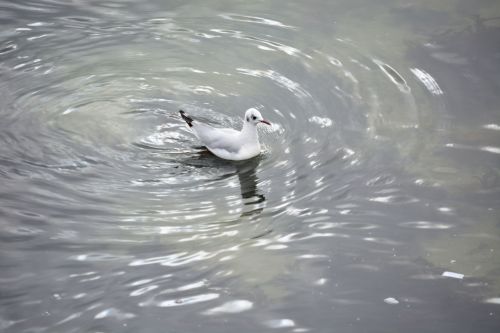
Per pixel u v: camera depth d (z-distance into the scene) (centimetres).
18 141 1243
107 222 1061
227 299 912
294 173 1180
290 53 1514
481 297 912
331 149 1232
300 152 1231
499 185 1126
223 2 1695
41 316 879
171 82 1427
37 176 1159
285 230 1045
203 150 1262
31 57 1479
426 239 1021
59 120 1307
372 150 1223
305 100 1369
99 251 999
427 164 1183
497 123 1280
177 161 1224
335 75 1439
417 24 1606
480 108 1325
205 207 1103
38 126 1286
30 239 1020
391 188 1130
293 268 968
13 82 1401
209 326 865
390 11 1664
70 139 1259
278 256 991
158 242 1020
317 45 1538
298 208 1095
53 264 973
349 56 1498
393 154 1212
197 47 1540
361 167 1182
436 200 1101
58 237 1025
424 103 1349
